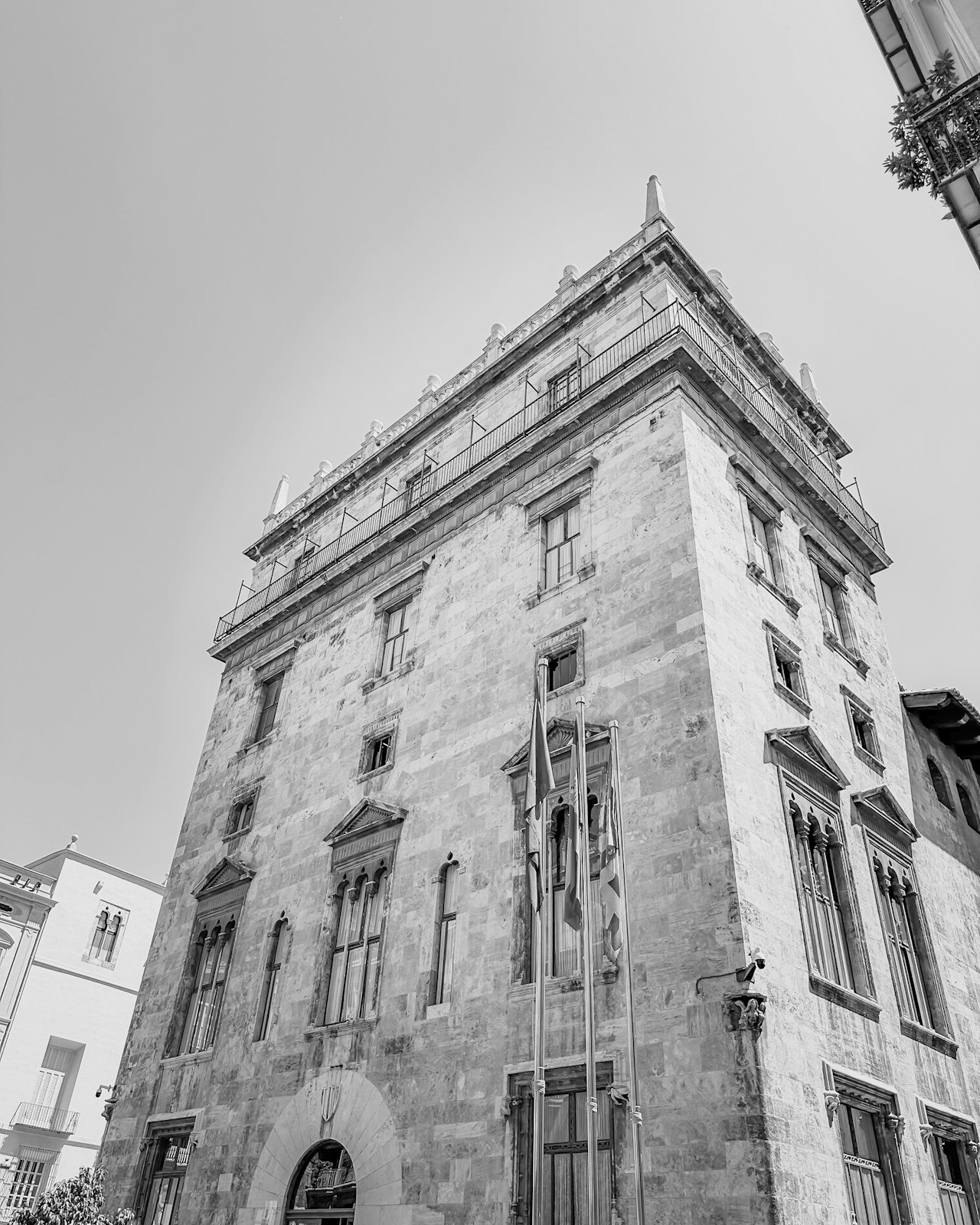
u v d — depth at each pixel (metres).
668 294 27.48
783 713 21.55
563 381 29.84
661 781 18.84
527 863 20.55
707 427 24.83
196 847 32.00
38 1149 44.84
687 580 20.92
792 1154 14.75
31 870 49.12
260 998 25.22
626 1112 16.09
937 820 28.08
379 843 24.69
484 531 28.28
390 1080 20.45
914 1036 20.58
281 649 34.97
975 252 14.59
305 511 40.19
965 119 14.16
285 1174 21.47
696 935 16.77
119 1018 49.88
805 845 20.08
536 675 19.06
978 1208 19.48
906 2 15.02
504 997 19.33
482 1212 17.31
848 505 31.34
